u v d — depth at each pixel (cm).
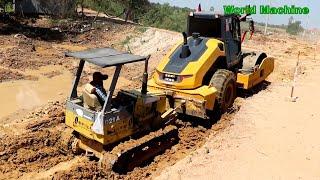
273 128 1172
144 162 1011
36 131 1186
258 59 1521
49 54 2684
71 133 1047
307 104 1395
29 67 2316
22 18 3575
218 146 1070
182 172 930
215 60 1231
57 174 923
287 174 914
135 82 1980
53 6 3919
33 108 1639
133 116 979
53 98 1805
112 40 3366
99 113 899
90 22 3653
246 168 941
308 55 2420
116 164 927
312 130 1160
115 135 936
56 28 3459
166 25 4266
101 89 939
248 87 1409
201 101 1123
